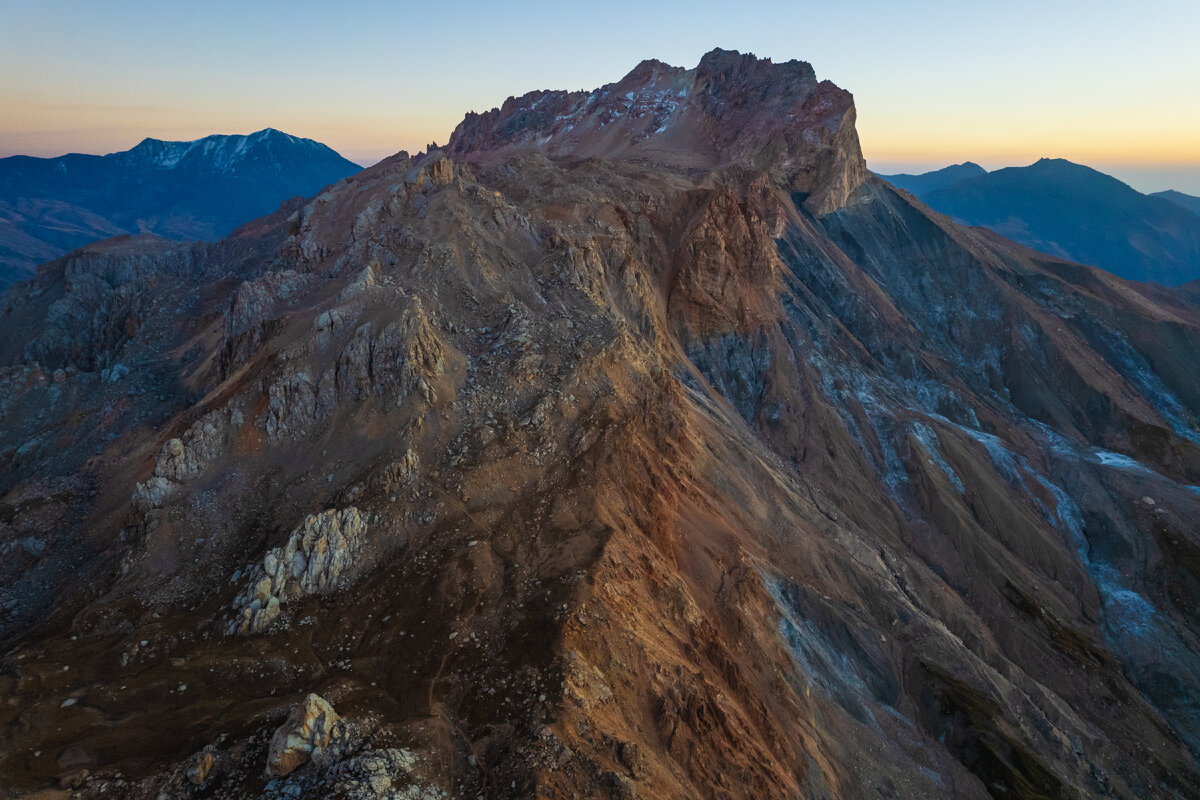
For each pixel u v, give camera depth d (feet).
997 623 252.01
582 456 164.45
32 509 157.58
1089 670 241.96
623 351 202.18
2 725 97.86
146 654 115.14
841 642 185.98
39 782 88.74
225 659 112.27
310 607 124.36
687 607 147.33
